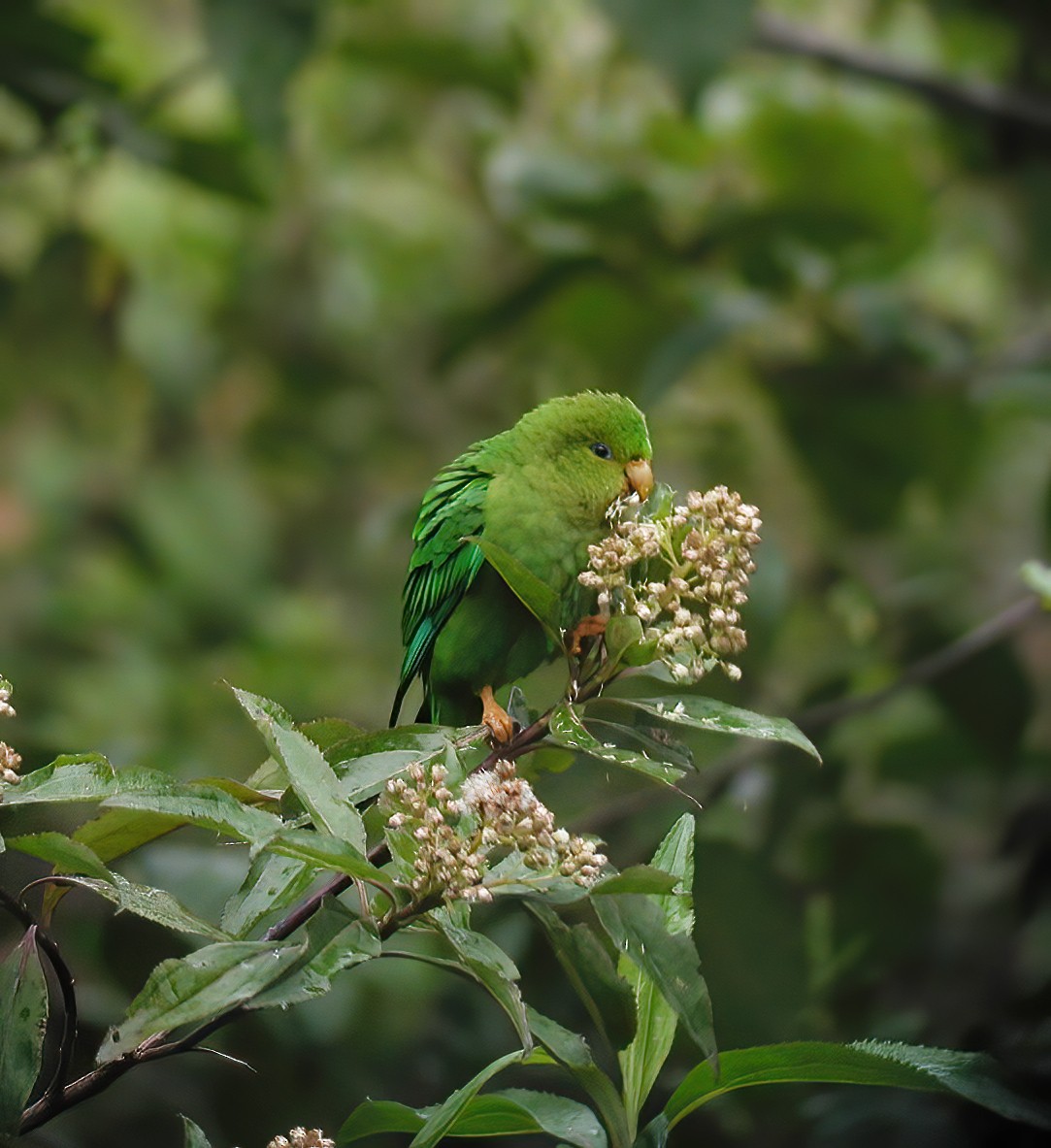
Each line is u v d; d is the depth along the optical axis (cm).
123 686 1300
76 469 1531
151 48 1447
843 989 884
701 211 1235
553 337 1269
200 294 1514
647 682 573
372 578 1552
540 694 1003
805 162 1291
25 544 1495
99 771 362
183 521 1504
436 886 371
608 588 431
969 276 1480
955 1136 618
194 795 360
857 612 1063
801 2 1443
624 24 866
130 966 652
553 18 1334
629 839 845
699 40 860
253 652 1367
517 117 1245
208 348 1514
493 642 674
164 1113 732
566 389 1314
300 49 920
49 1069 672
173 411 1531
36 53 1039
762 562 902
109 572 1483
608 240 1199
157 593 1457
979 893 1022
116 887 363
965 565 1324
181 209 1483
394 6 1315
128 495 1533
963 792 1089
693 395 1310
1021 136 1259
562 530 661
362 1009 811
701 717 403
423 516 708
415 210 1521
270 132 922
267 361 1529
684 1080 417
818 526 1252
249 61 916
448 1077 800
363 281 1520
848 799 1010
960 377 1157
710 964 806
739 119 1302
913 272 1388
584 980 388
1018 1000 668
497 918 746
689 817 430
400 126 1484
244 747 1214
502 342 1262
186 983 335
